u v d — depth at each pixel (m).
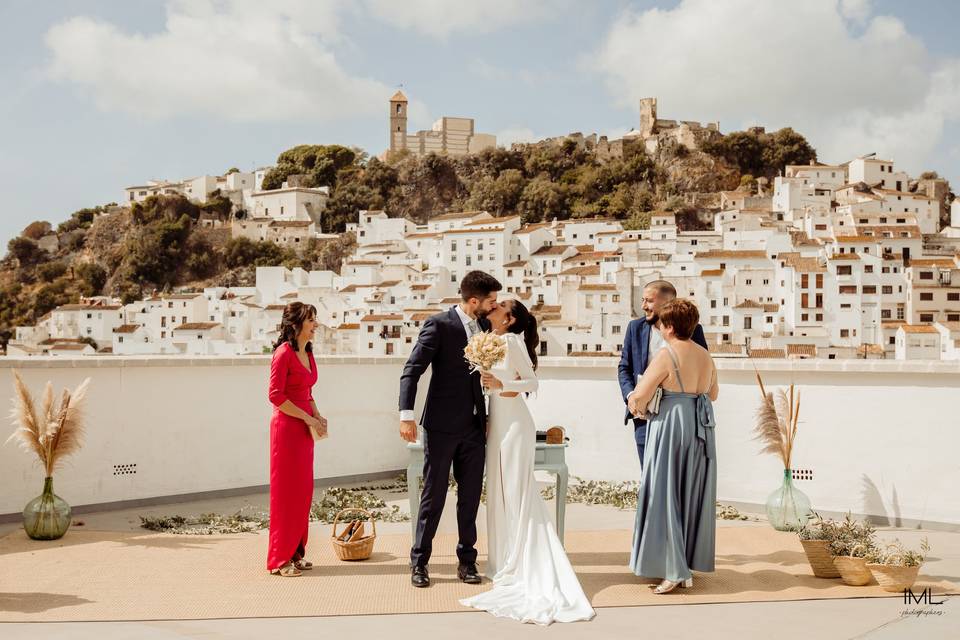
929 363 7.32
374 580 5.47
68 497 8.05
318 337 72.06
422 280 84.62
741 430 8.38
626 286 65.62
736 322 67.31
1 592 5.16
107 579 5.48
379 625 4.46
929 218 101.75
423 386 10.57
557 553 5.19
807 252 70.88
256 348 80.69
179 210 126.44
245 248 115.88
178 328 83.88
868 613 4.66
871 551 5.33
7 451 7.76
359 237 108.81
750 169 126.50
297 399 5.82
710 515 5.33
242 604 4.87
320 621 4.54
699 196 115.62
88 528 7.43
